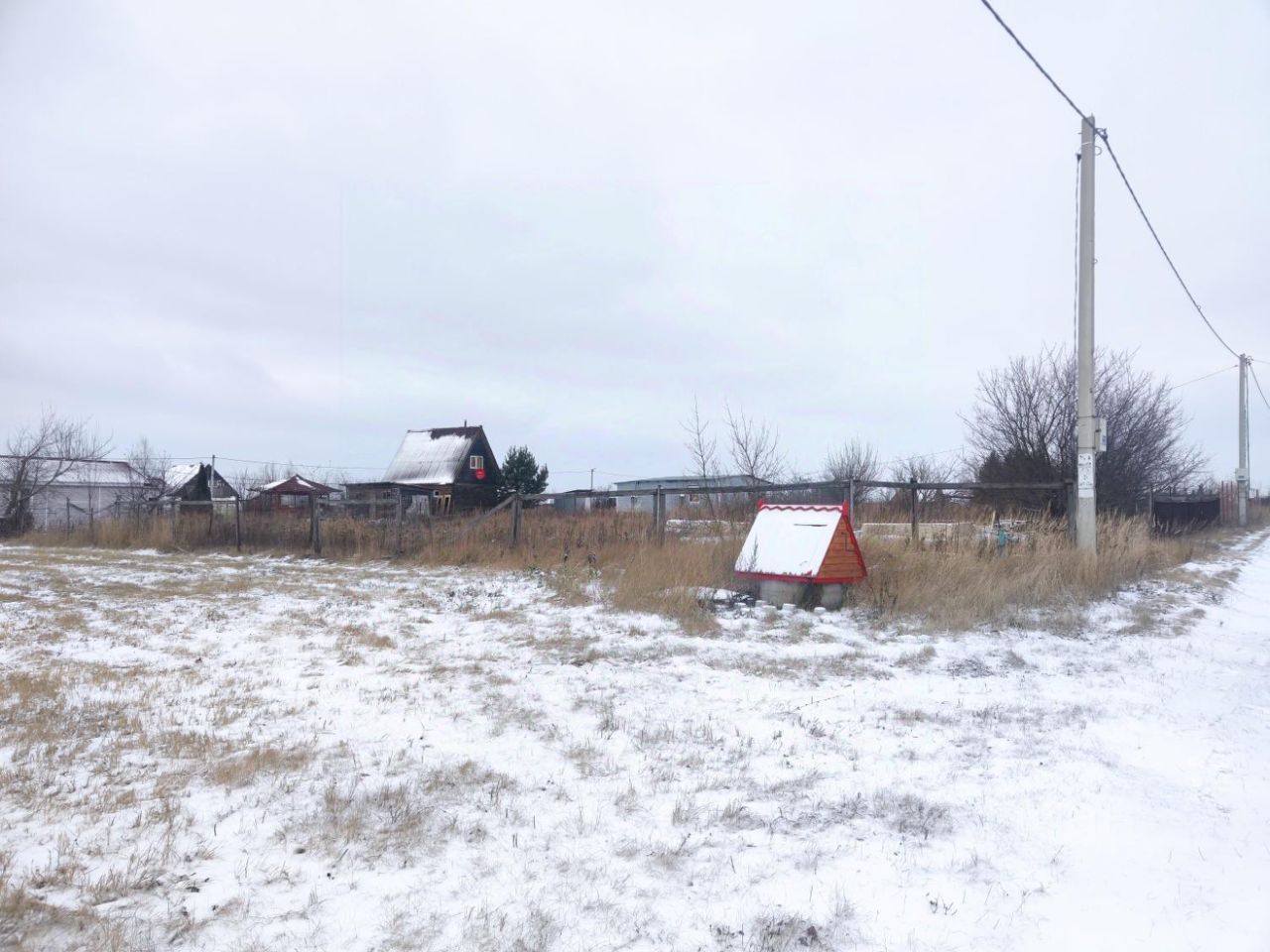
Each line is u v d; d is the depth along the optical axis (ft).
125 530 88.79
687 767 18.61
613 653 30.40
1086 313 43.96
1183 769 18.04
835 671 27.55
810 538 37.83
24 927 11.73
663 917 12.14
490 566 56.95
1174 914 12.08
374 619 38.24
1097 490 65.87
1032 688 25.44
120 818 15.72
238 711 22.79
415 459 179.52
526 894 12.82
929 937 11.60
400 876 13.46
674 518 60.54
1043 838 14.73
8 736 20.61
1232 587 51.57
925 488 46.14
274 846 14.52
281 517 78.13
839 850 14.35
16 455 119.03
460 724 21.74
